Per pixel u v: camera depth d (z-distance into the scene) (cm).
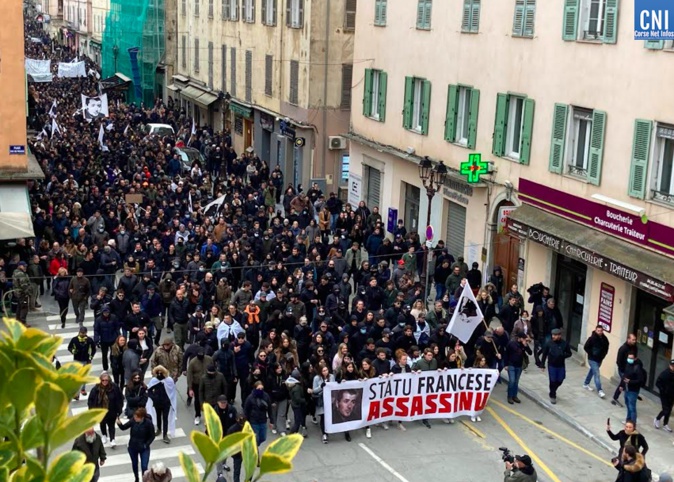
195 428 1692
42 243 2520
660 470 1570
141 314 1944
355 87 3375
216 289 2203
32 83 6988
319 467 1552
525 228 2227
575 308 2180
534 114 2288
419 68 2886
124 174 3603
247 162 4053
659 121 1859
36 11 14650
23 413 232
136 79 6562
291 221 2991
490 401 1895
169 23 6444
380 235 2709
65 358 2058
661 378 1719
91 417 242
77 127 4803
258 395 1534
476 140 2570
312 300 2180
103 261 2381
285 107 4078
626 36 1944
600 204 2017
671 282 1736
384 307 2212
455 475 1537
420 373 1725
